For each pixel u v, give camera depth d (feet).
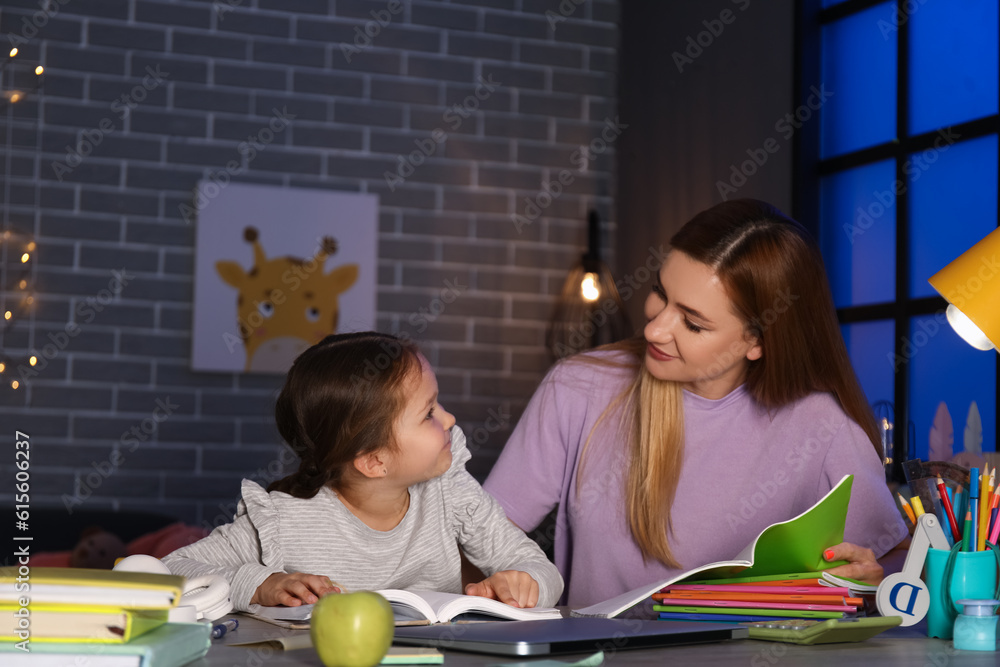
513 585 3.74
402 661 2.43
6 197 10.65
